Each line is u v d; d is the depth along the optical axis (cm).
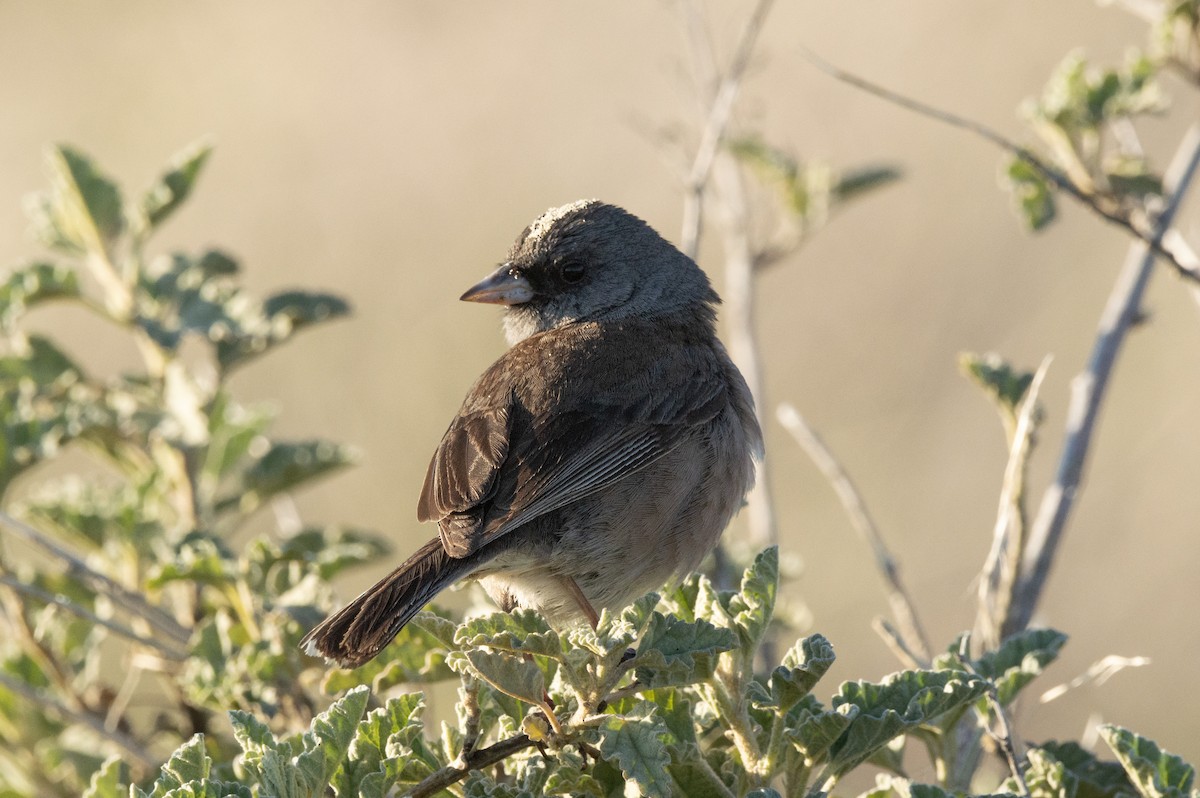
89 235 1057
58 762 948
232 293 1063
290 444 1064
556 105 2073
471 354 1888
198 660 853
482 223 1998
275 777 572
